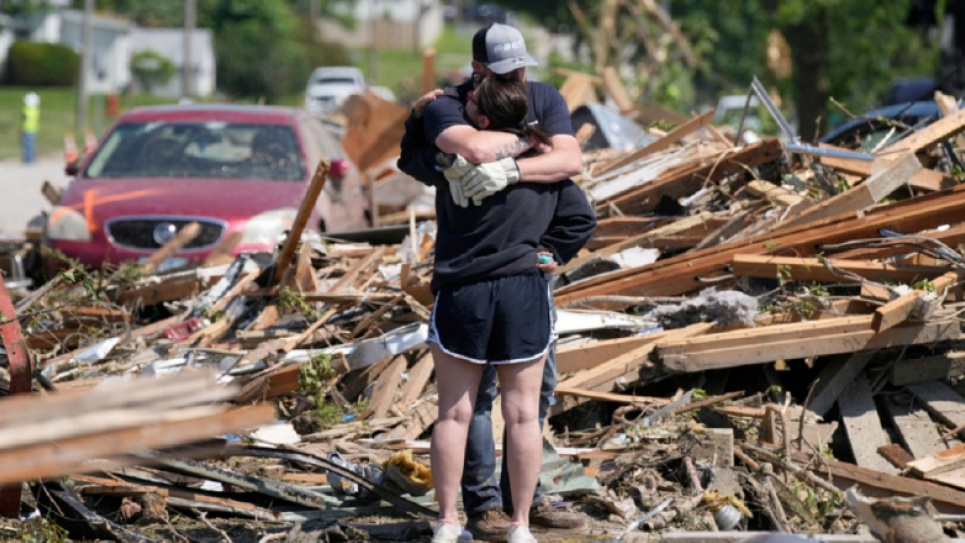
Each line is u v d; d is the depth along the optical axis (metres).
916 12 73.75
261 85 169.50
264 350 16.19
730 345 15.66
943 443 15.07
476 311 11.17
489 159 10.98
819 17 64.06
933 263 17.39
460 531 11.47
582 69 64.88
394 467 13.20
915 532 10.01
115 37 154.00
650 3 60.44
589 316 16.84
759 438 14.89
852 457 15.21
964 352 16.34
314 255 19.78
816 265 16.86
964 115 20.30
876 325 15.52
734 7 70.56
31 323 16.00
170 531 12.49
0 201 50.38
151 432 7.20
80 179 26.00
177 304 19.17
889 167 18.28
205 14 178.88
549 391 12.28
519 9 134.50
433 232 21.91
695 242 19.30
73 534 12.30
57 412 7.11
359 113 41.72
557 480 13.29
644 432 14.62
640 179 21.97
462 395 11.48
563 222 11.75
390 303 17.11
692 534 11.67
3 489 12.24
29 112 78.12
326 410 15.41
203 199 23.83
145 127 27.38
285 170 25.86
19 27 166.25
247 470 14.16
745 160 20.66
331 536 12.28
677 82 66.31
